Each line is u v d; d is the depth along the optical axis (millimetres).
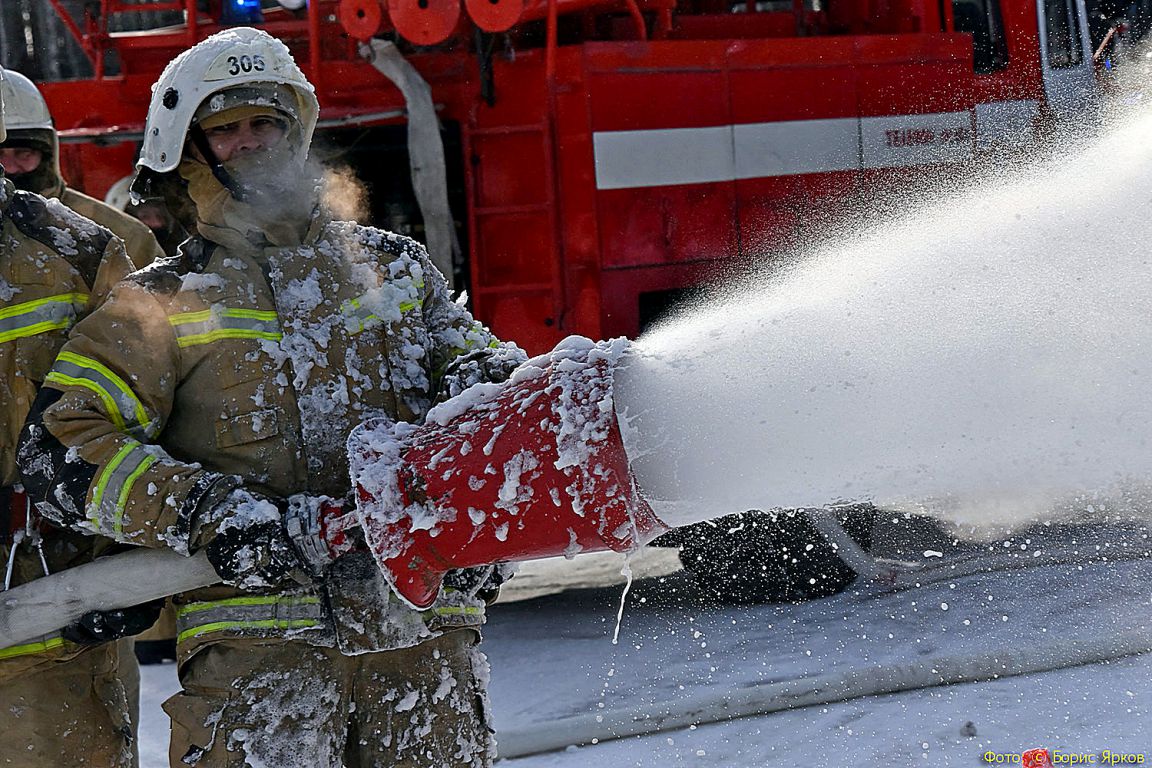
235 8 8969
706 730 5688
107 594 3654
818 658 6336
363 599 3645
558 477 3445
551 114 7977
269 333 3727
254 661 3607
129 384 3621
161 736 6512
